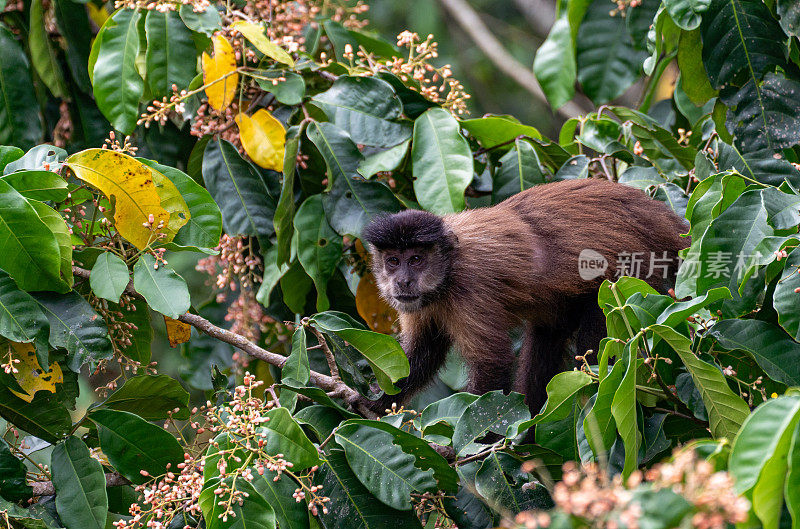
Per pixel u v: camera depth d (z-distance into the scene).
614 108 9.14
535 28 17.38
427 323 8.76
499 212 8.66
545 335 8.77
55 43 9.44
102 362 7.05
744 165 7.75
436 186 8.26
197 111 8.70
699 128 9.16
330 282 8.88
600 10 9.83
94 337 6.39
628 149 9.01
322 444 6.18
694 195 6.64
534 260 8.34
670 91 12.16
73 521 6.04
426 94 8.94
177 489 5.83
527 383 8.84
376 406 7.77
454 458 6.46
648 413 6.07
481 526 6.19
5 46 8.76
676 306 5.50
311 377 7.25
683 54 8.82
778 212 5.91
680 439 6.34
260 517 5.50
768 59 8.08
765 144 8.09
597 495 3.36
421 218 8.49
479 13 17.45
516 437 6.21
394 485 5.87
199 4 8.48
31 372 6.43
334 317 6.72
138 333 7.61
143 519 6.45
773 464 3.83
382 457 5.96
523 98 16.77
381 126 8.51
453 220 8.68
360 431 6.07
